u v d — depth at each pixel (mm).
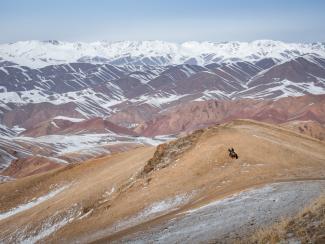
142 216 47031
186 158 56906
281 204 27703
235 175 47969
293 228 18094
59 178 94562
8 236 67875
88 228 51250
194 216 32594
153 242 28078
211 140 59688
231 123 79188
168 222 33938
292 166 49500
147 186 54312
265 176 44938
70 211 63531
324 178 39438
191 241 25266
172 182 51750
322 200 19141
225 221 27688
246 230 23547
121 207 51844
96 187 66500
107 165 88938
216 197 39000
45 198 90125
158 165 60688
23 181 98500
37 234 63281
